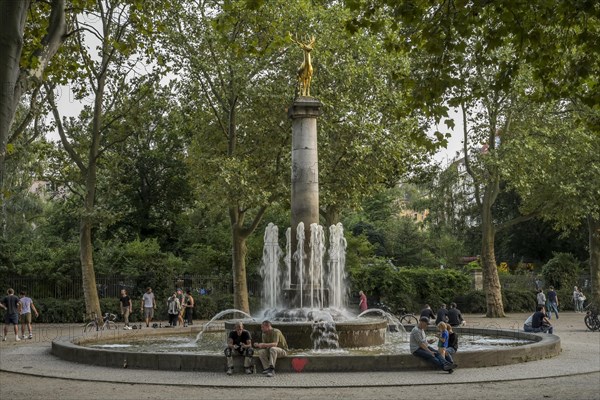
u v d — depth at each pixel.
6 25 9.98
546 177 41.66
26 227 59.28
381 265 48.66
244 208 37.84
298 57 34.56
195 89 36.38
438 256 72.81
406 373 16.72
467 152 43.41
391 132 37.25
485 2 13.70
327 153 35.31
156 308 41.03
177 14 34.91
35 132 36.22
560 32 15.21
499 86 14.73
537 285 53.47
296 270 22.88
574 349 22.55
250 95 35.38
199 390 14.52
